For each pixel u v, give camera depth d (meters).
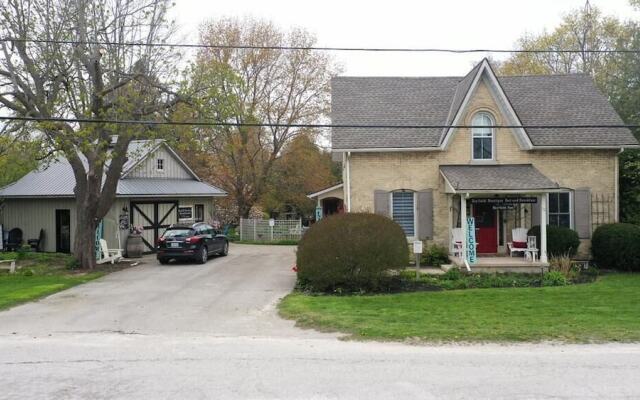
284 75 44.66
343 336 11.13
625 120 28.44
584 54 42.72
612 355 9.41
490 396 7.32
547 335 10.87
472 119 22.06
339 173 53.91
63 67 20.75
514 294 15.93
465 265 19.45
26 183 30.83
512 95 24.31
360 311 13.61
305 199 46.50
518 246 21.16
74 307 14.83
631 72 28.58
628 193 23.44
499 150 22.12
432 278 18.77
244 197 45.09
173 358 9.40
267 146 45.81
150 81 21.09
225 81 22.70
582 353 9.56
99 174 22.50
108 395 7.50
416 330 11.38
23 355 9.74
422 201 21.98
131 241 27.27
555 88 24.61
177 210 32.12
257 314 13.69
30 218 30.11
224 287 18.00
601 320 12.20
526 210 22.17
